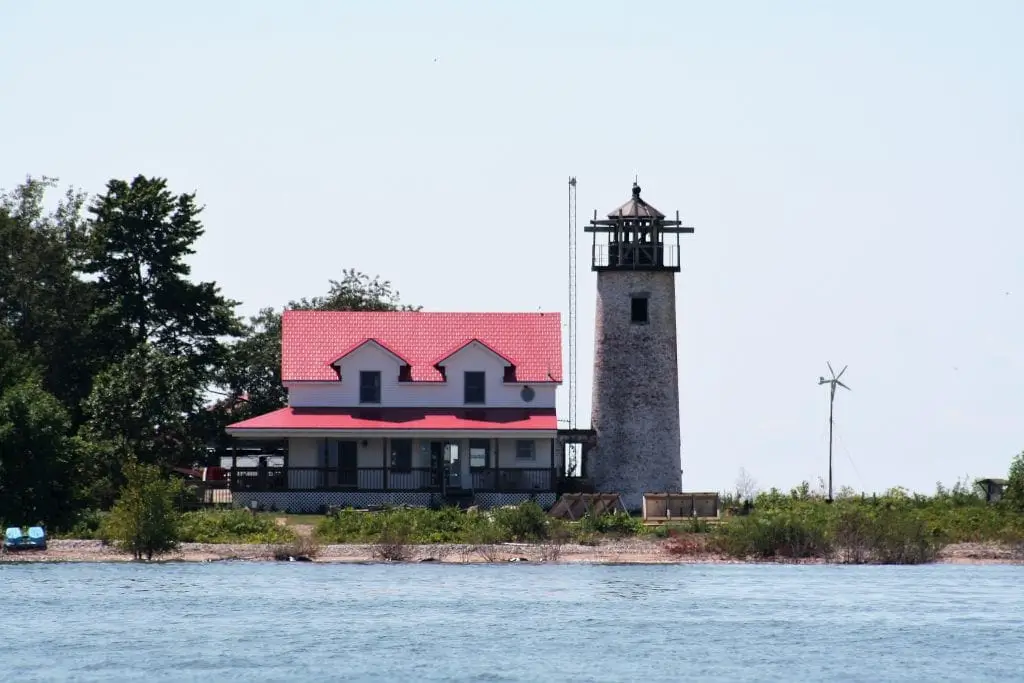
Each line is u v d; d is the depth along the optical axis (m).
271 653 186.62
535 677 175.62
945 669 179.88
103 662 181.12
